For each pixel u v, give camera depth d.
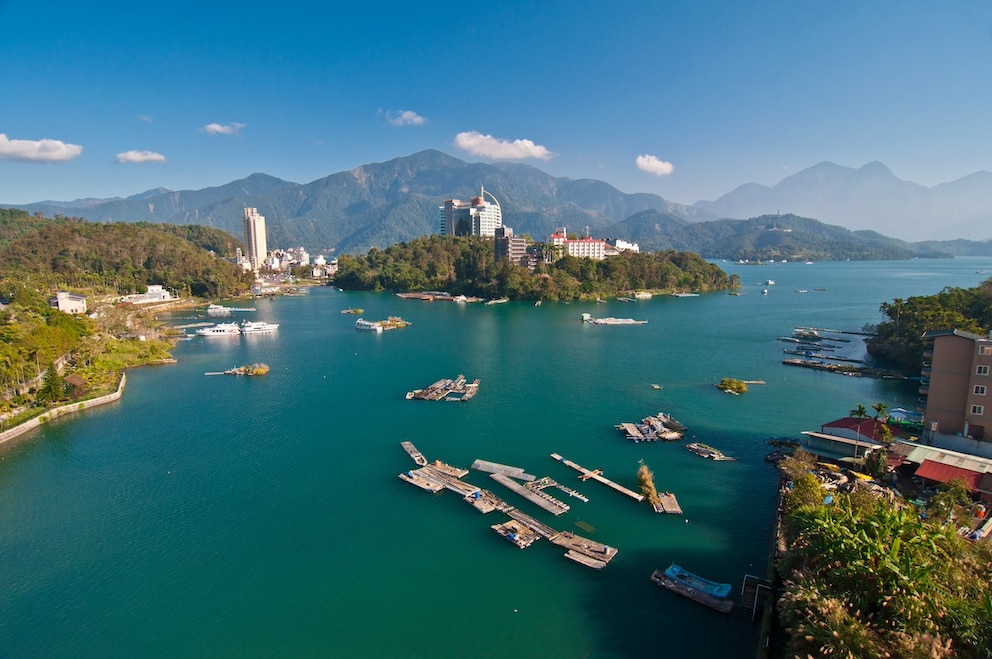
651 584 67.06
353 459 102.88
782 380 155.25
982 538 66.06
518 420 123.19
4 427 115.12
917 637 42.94
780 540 69.75
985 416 89.69
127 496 89.31
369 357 191.75
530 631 60.03
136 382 159.00
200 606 64.31
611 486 90.75
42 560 72.81
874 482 85.00
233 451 107.06
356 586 67.38
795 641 47.81
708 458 101.56
